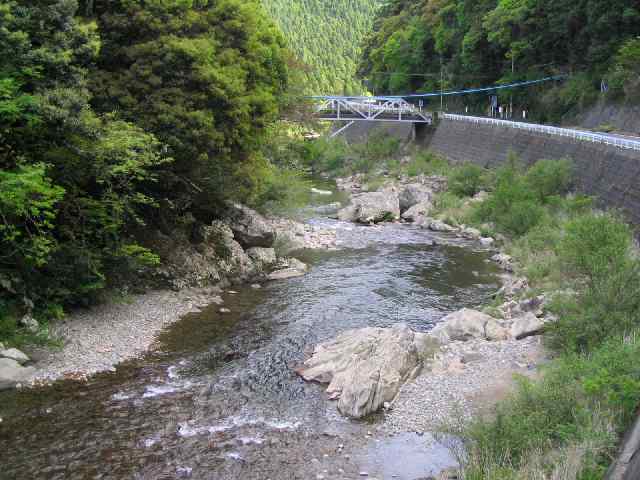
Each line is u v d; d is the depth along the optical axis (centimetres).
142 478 1555
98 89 2564
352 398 1916
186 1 2767
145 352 2334
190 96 2700
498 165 6500
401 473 1584
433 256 3966
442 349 2258
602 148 4534
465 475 1443
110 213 2686
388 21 12962
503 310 2753
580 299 2167
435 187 6538
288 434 1781
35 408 1883
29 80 2147
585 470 1318
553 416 1571
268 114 3175
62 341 2288
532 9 7031
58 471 1576
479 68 8875
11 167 2216
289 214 4541
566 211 4247
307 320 2712
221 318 2725
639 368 1588
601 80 6356
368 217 5294
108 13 2639
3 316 2208
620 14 5862
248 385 2089
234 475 1577
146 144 2484
